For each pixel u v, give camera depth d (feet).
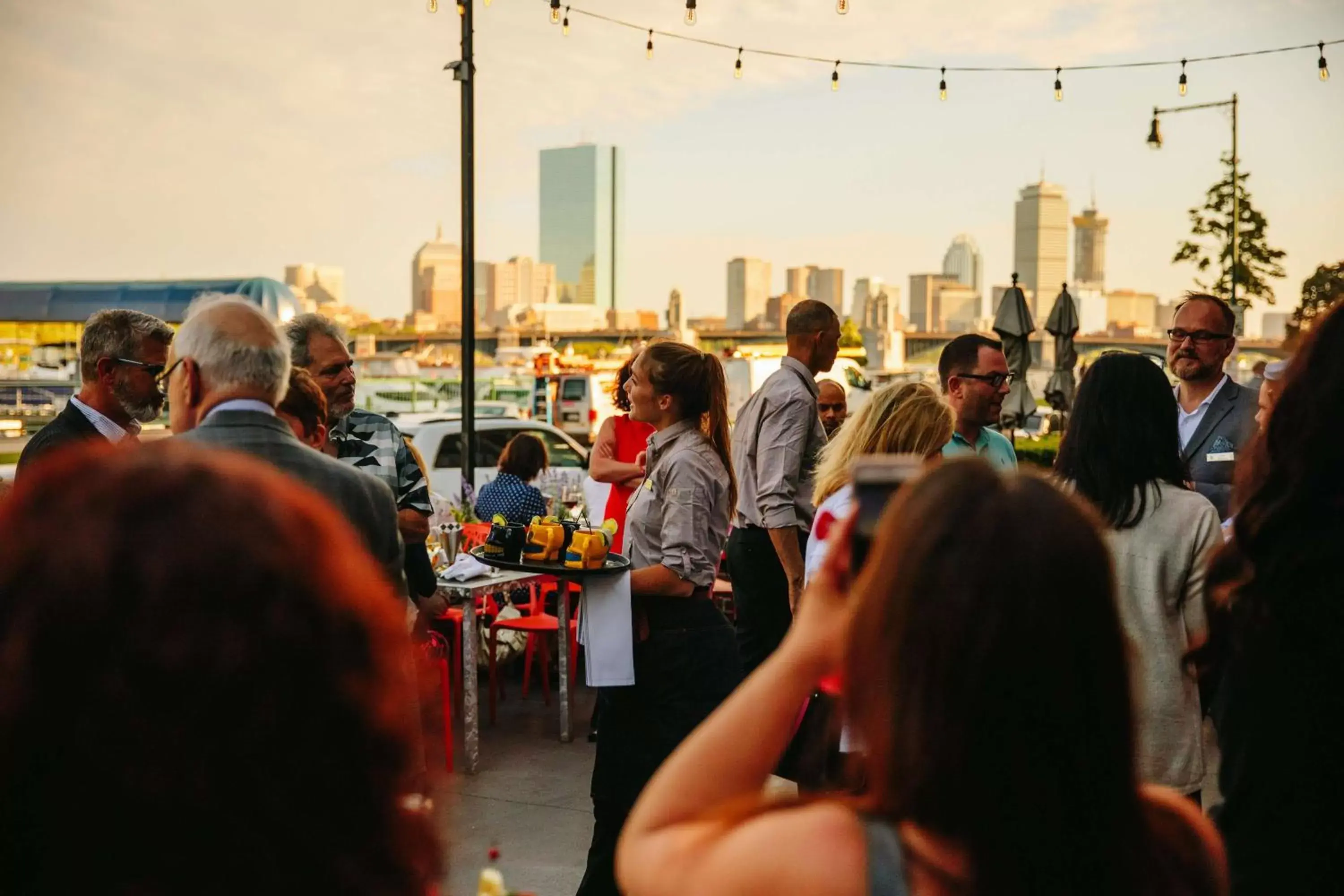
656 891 3.66
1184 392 15.64
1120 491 8.58
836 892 3.29
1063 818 3.26
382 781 2.67
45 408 62.90
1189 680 8.46
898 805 3.37
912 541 3.42
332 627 2.58
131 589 2.38
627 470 19.40
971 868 3.25
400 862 2.72
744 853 3.44
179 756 2.36
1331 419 5.40
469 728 17.38
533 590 22.06
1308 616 5.24
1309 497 5.41
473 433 30.50
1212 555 6.11
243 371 7.70
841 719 3.62
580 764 17.99
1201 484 15.10
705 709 12.49
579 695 22.48
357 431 13.46
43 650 2.34
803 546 15.79
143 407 12.71
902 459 3.94
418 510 13.67
